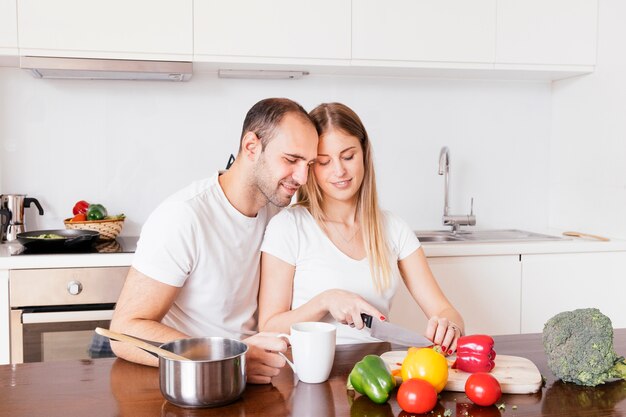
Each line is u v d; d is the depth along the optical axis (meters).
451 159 3.27
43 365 1.29
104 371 1.25
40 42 2.53
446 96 3.24
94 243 2.65
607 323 1.18
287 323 1.56
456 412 1.06
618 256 2.87
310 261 1.73
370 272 1.74
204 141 3.01
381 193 3.21
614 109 2.91
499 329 2.79
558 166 3.35
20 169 2.86
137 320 1.46
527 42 2.95
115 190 2.95
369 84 3.15
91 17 2.56
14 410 1.05
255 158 1.59
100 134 2.91
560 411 1.07
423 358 1.13
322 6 2.74
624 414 1.06
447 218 3.13
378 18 2.79
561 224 3.33
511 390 1.15
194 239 1.57
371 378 1.09
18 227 2.73
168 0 2.61
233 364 1.07
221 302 1.67
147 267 1.53
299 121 1.55
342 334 1.68
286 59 2.73
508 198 3.35
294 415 1.04
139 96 2.93
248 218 1.70
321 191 1.78
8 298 2.32
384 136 3.19
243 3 2.67
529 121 3.35
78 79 2.87
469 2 2.88
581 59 3.01
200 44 2.65
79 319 2.36
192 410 1.05
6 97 2.82
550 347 1.21
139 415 1.03
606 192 2.98
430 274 1.85
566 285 2.84
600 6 3.00
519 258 2.79
